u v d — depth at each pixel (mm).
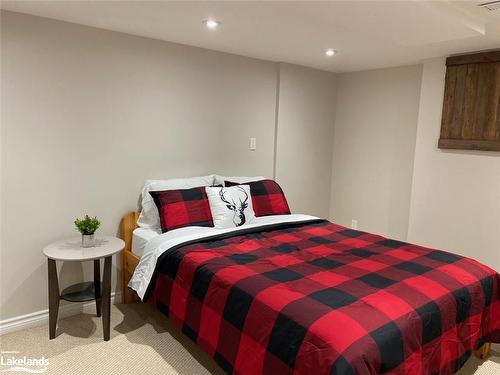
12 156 2502
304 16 2389
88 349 2422
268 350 1723
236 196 3102
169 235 2697
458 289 2049
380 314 1674
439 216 3648
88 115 2797
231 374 1915
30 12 2432
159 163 3234
